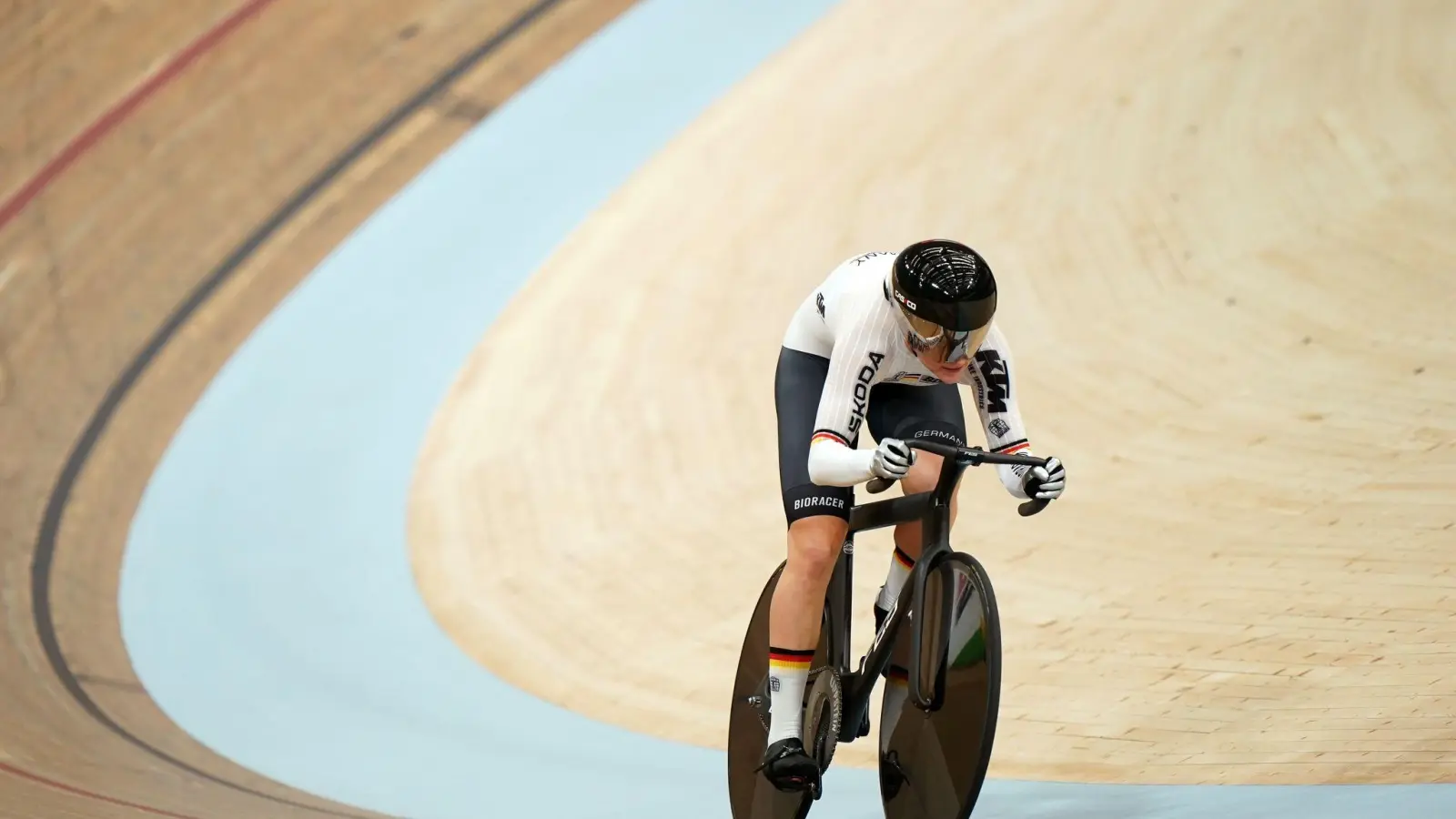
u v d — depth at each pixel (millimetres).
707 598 18797
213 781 14391
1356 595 14828
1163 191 27000
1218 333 23109
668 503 21625
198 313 27688
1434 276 23500
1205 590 15727
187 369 26531
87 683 18078
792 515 9742
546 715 16234
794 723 9797
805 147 30125
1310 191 26391
